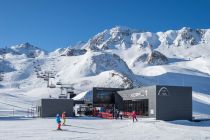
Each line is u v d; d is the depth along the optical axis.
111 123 45.41
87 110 73.00
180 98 57.66
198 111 98.62
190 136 28.70
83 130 34.97
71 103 66.56
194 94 147.25
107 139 26.69
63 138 27.17
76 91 148.75
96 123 45.41
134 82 173.88
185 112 57.62
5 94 127.38
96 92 77.38
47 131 33.53
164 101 56.72
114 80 168.12
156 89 56.53
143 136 28.83
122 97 71.44
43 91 151.50
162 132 32.31
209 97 142.50
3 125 41.28
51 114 64.56
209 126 48.34
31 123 45.19
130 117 61.81
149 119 54.94
